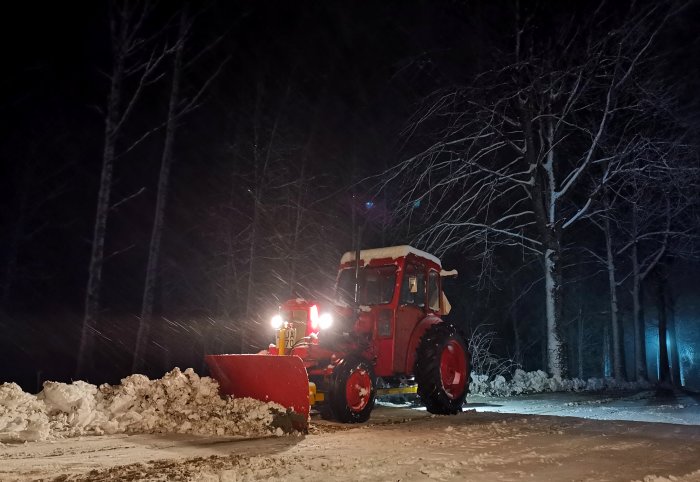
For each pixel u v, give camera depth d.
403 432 8.20
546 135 19.94
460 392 10.56
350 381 8.91
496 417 9.88
